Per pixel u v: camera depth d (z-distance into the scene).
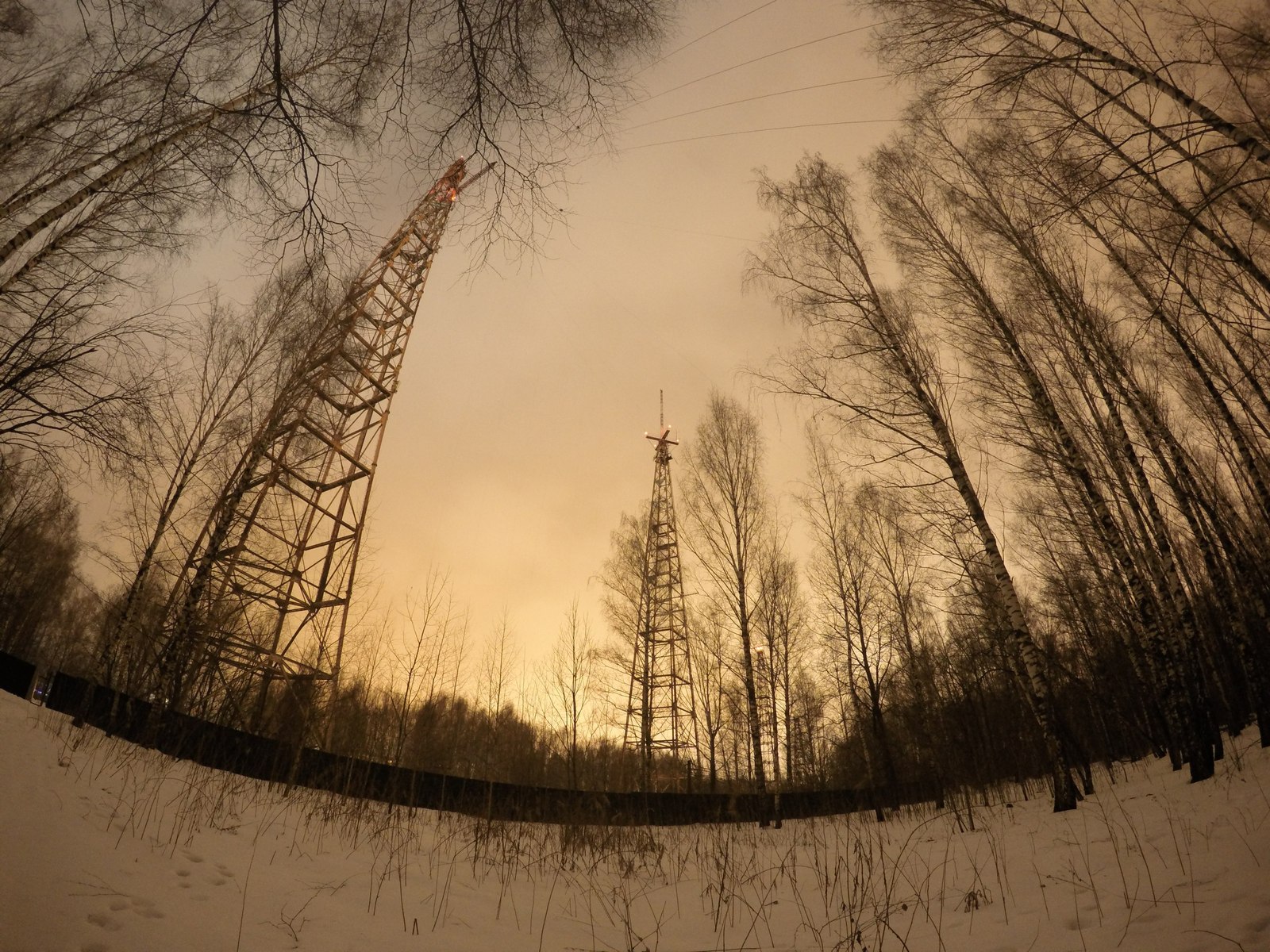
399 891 6.02
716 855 9.08
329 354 15.98
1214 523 11.52
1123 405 12.05
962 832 9.70
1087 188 5.47
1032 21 5.55
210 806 7.30
